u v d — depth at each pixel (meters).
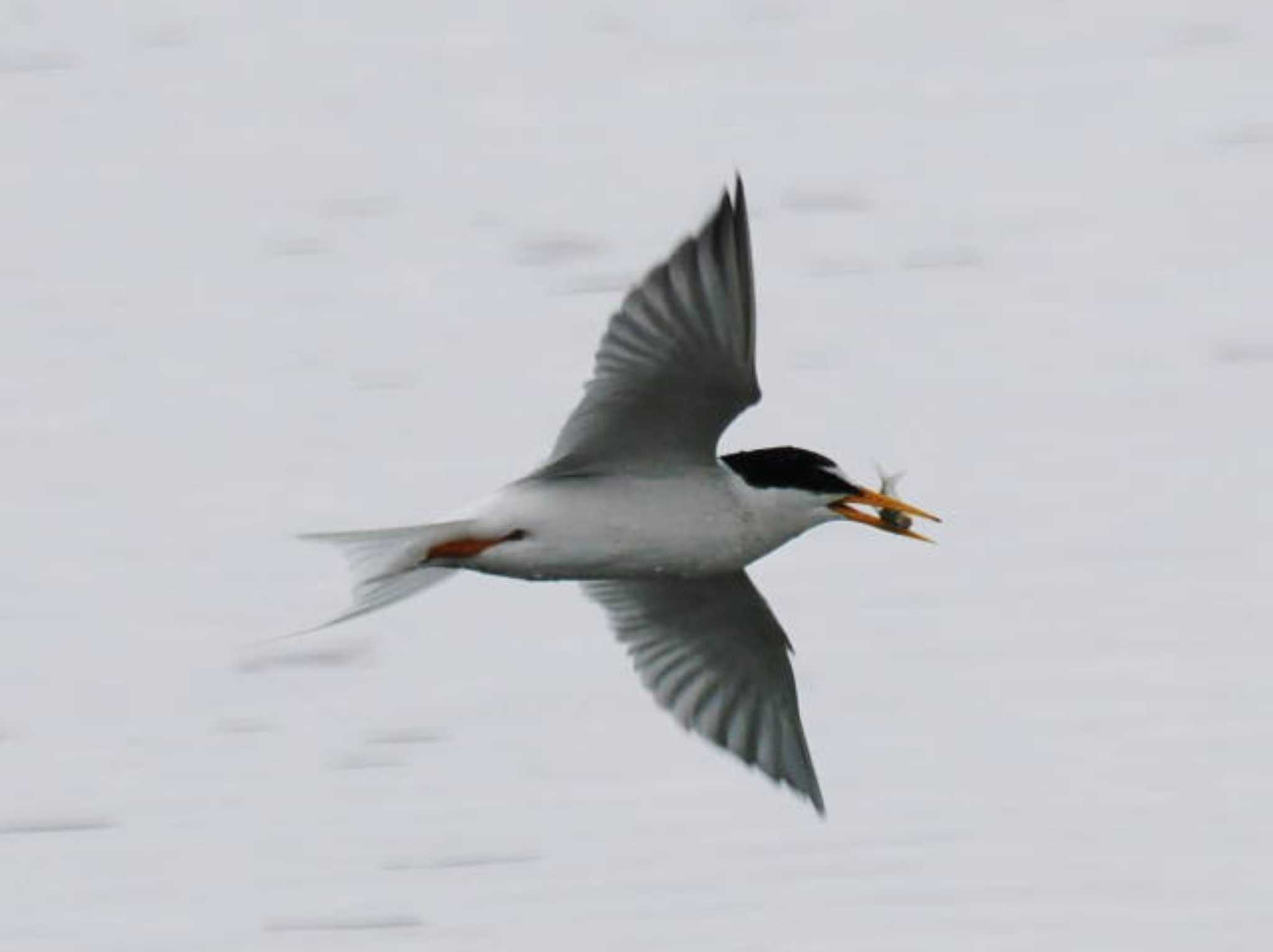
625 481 8.81
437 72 25.89
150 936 11.55
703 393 8.53
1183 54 25.03
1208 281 19.45
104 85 25.83
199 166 23.42
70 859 12.20
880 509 9.49
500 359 18.39
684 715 9.80
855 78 24.97
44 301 20.06
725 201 8.20
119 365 18.56
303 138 24.00
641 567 8.88
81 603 14.84
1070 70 24.78
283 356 18.66
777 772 9.74
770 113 24.06
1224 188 21.48
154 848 12.27
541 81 25.36
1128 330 18.53
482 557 8.73
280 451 16.95
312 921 11.52
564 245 20.88
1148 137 22.84
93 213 22.17
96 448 17.06
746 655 9.74
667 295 8.31
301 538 8.68
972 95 24.28
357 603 8.71
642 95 24.78
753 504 8.91
